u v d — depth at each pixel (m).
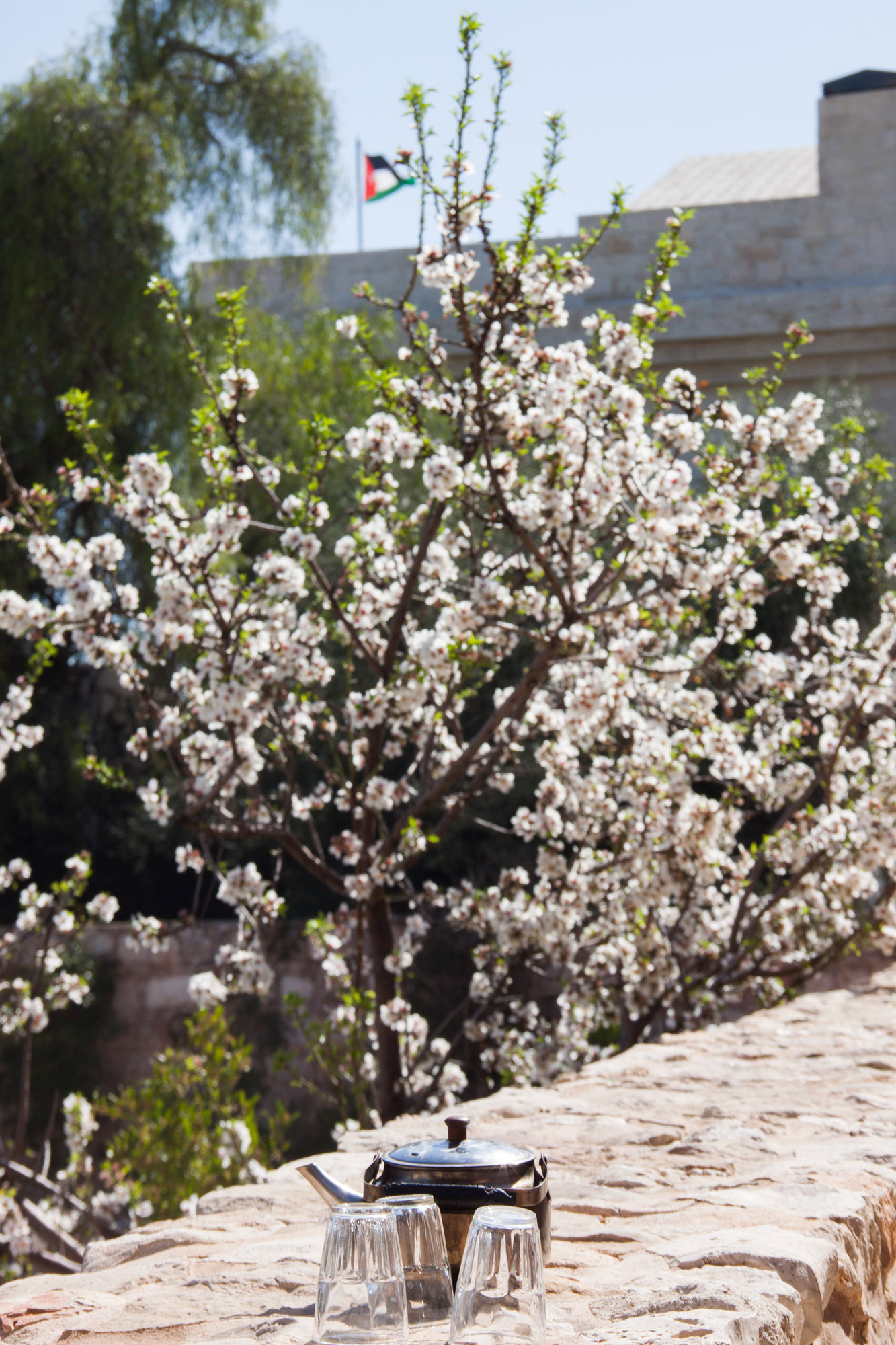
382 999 7.98
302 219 17.84
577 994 8.88
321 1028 8.02
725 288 21.36
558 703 9.48
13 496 7.53
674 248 7.15
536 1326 1.76
